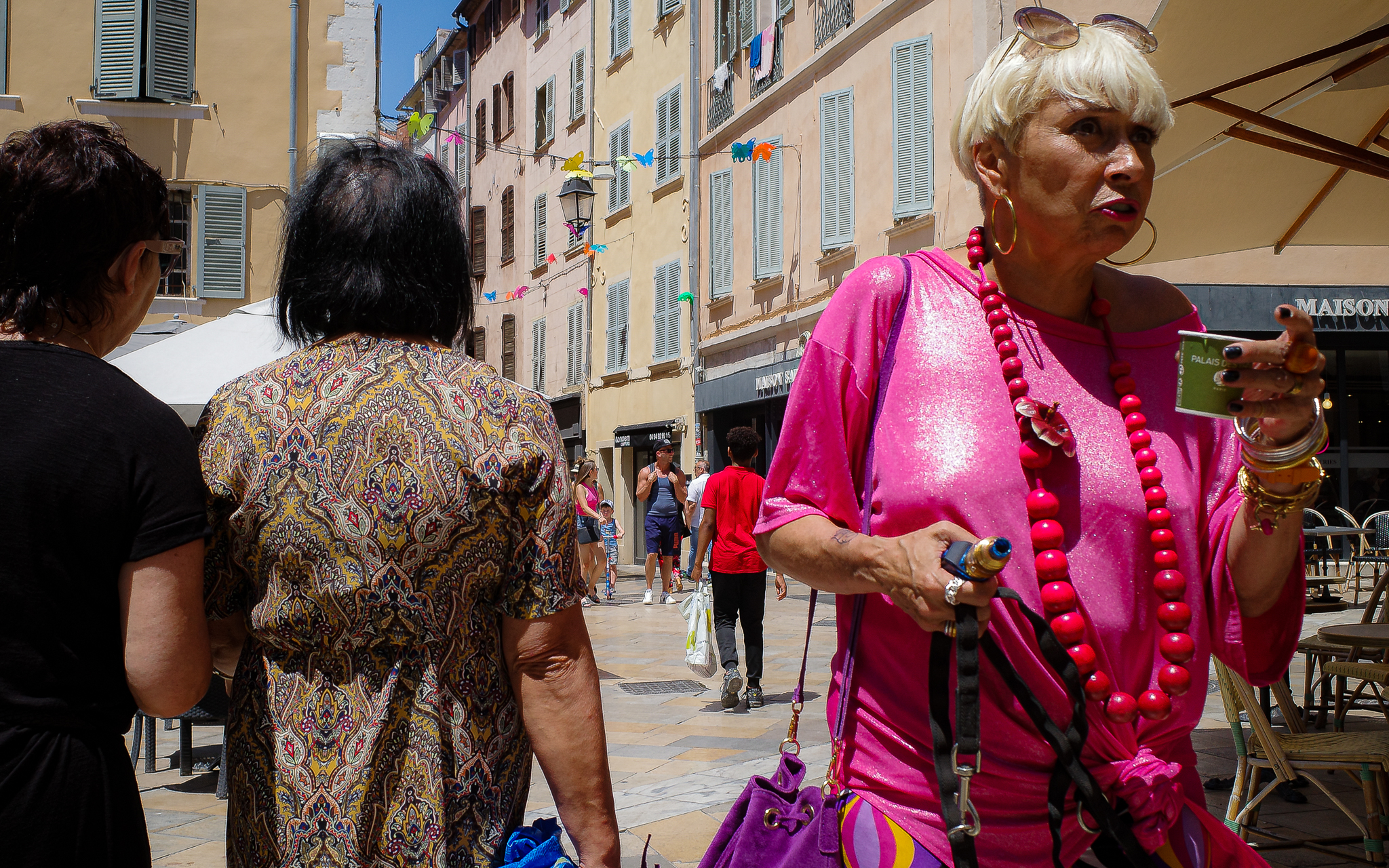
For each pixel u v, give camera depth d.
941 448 1.40
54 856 1.29
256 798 1.40
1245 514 1.34
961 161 1.54
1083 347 1.48
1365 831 3.43
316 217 1.57
